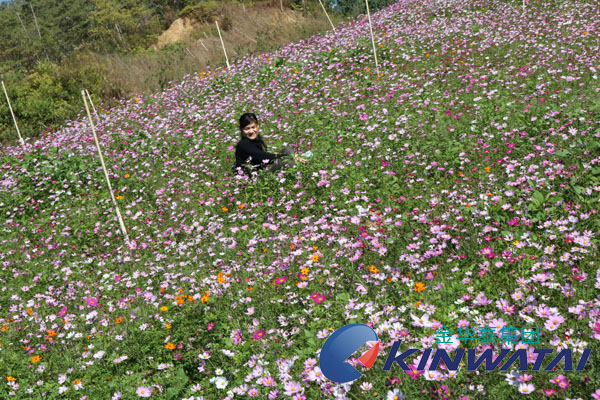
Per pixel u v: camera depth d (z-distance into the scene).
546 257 3.24
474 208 4.17
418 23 15.18
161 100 13.93
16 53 57.31
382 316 3.07
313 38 16.44
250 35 22.02
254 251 4.64
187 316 3.66
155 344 3.44
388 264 3.84
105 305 4.46
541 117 6.13
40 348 3.92
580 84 7.20
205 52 20.14
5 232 7.70
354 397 2.57
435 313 2.99
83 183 8.91
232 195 6.30
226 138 8.66
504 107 7.02
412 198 4.95
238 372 2.95
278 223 5.13
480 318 2.84
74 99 17.33
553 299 2.93
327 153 6.66
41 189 8.78
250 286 3.96
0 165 11.32
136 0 46.66
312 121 8.23
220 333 3.38
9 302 5.24
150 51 26.73
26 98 17.14
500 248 3.64
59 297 5.03
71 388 3.19
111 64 19.48
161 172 8.12
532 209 3.93
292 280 3.93
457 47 11.31
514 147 5.53
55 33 58.38
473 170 5.31
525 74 8.35
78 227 6.88
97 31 45.78
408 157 5.90
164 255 5.24
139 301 4.42
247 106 10.59
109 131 11.96
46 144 12.13
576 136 5.39
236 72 14.37
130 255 5.69
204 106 11.66
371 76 10.65
